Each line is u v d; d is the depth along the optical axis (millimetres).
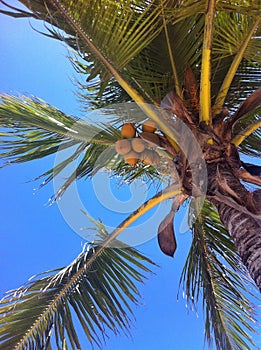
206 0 3230
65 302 3920
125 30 3293
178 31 3939
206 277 4660
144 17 3578
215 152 3438
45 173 4355
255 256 3039
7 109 4242
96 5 3180
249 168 3498
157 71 4168
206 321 4492
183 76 4102
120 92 4645
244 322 4465
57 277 4047
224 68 4293
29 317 3814
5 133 4375
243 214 3248
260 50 3775
